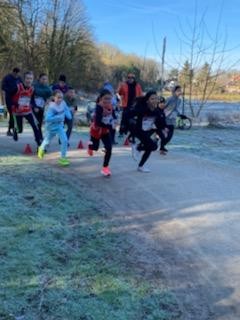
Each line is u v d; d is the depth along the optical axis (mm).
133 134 9695
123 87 14391
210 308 4598
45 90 12156
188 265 5477
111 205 7434
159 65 31781
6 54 35875
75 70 40281
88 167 9984
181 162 11141
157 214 7145
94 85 43406
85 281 4875
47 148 11531
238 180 9422
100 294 4656
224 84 29844
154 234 6355
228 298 4793
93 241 5895
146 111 9445
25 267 5020
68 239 5855
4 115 25250
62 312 4301
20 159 10289
